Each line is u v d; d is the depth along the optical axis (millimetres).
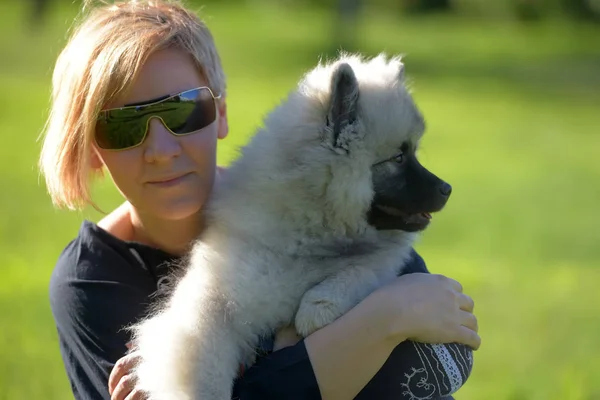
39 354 6238
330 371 2891
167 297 3260
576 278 8516
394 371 2971
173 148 3279
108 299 3258
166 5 3559
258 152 3447
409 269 3549
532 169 14219
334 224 3385
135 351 3131
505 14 40062
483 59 28078
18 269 8094
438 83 23172
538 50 30969
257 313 3170
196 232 3510
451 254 9344
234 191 3400
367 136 3418
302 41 30250
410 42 31234
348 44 29031
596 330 7074
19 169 12531
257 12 42125
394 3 41562
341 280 3184
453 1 41438
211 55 3543
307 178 3324
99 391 3178
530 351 6633
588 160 15070
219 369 3029
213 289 3133
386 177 3486
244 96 19219
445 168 14047
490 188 12797
